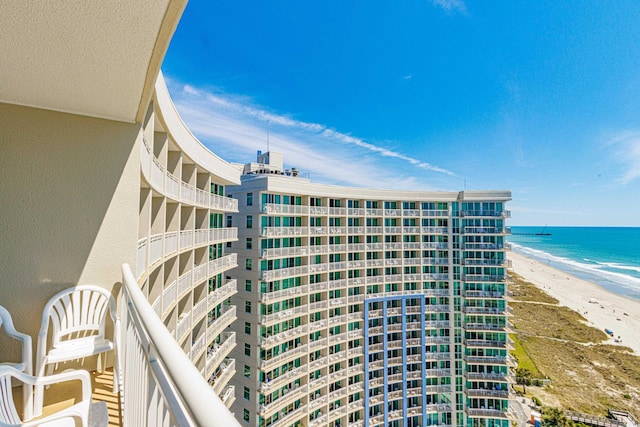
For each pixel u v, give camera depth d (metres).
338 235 26.75
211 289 15.95
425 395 27.72
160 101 7.84
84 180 4.63
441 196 29.66
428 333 29.08
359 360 27.06
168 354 1.33
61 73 3.40
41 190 4.38
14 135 4.27
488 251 28.66
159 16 2.39
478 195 29.11
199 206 13.12
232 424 0.80
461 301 28.66
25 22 2.41
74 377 3.04
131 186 4.94
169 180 9.38
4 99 4.16
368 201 29.30
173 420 1.28
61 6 2.23
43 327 3.70
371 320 28.06
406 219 30.11
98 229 4.68
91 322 4.36
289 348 23.61
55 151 4.47
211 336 14.28
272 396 21.86
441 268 29.78
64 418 2.50
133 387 2.46
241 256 23.56
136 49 2.89
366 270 27.92
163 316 8.80
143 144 6.16
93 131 4.72
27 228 4.28
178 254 10.47
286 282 24.03
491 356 27.38
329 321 25.42
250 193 23.39
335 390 25.48
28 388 3.29
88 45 2.82
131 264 4.89
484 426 26.64
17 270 4.20
